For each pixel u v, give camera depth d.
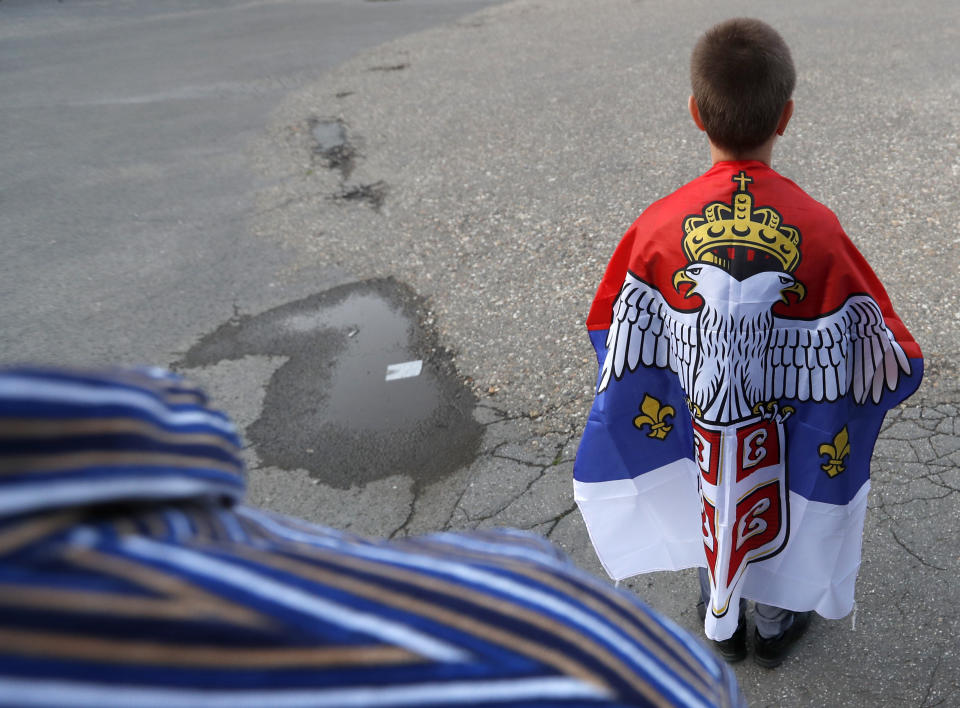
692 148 5.39
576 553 2.63
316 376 3.64
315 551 0.51
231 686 0.41
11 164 6.52
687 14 8.70
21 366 0.43
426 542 0.61
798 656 2.21
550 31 8.74
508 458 3.04
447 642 0.48
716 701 0.62
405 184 5.39
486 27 9.26
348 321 4.01
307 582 0.46
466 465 3.04
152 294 4.45
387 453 3.15
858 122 5.38
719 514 1.79
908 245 3.90
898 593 2.33
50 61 9.73
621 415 1.89
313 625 0.44
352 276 4.39
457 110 6.63
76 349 4.05
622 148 5.52
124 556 0.42
